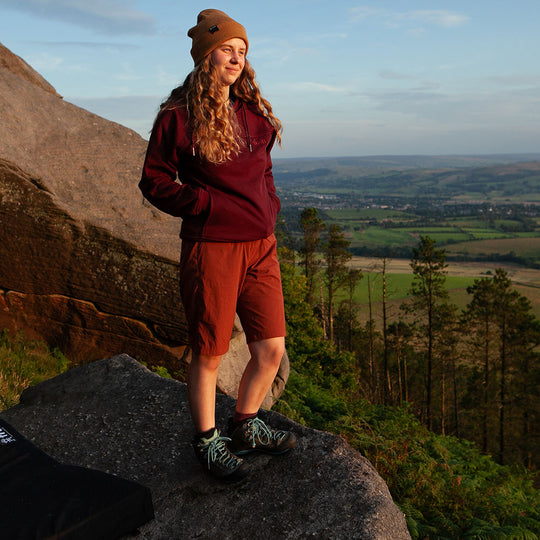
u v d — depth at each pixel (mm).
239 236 1945
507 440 38406
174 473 2164
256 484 2078
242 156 1948
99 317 6980
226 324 1978
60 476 1802
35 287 6887
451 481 5457
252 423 2156
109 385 2895
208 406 2074
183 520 1920
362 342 50688
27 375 5934
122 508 1743
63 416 2637
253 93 2037
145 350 7051
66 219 6668
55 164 7367
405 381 44281
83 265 6816
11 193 6582
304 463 2170
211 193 1911
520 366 39312
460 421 42625
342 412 8398
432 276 40406
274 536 1827
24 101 7852
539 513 5523
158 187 1936
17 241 6703
